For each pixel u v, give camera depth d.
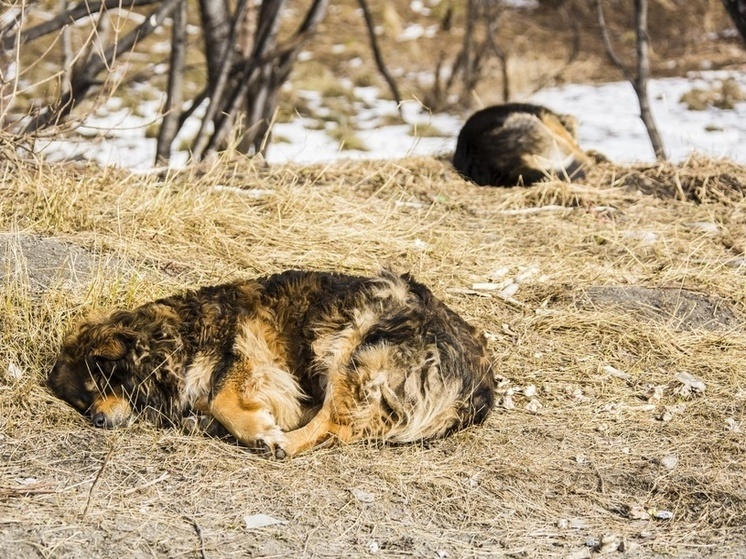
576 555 4.84
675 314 7.84
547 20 33.62
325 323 5.80
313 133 20.36
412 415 5.61
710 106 23.80
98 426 5.67
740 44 30.45
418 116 23.41
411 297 5.89
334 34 31.86
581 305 7.92
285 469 5.39
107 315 6.07
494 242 9.15
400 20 34.28
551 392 6.64
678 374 6.91
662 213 10.24
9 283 6.65
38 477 5.11
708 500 5.40
